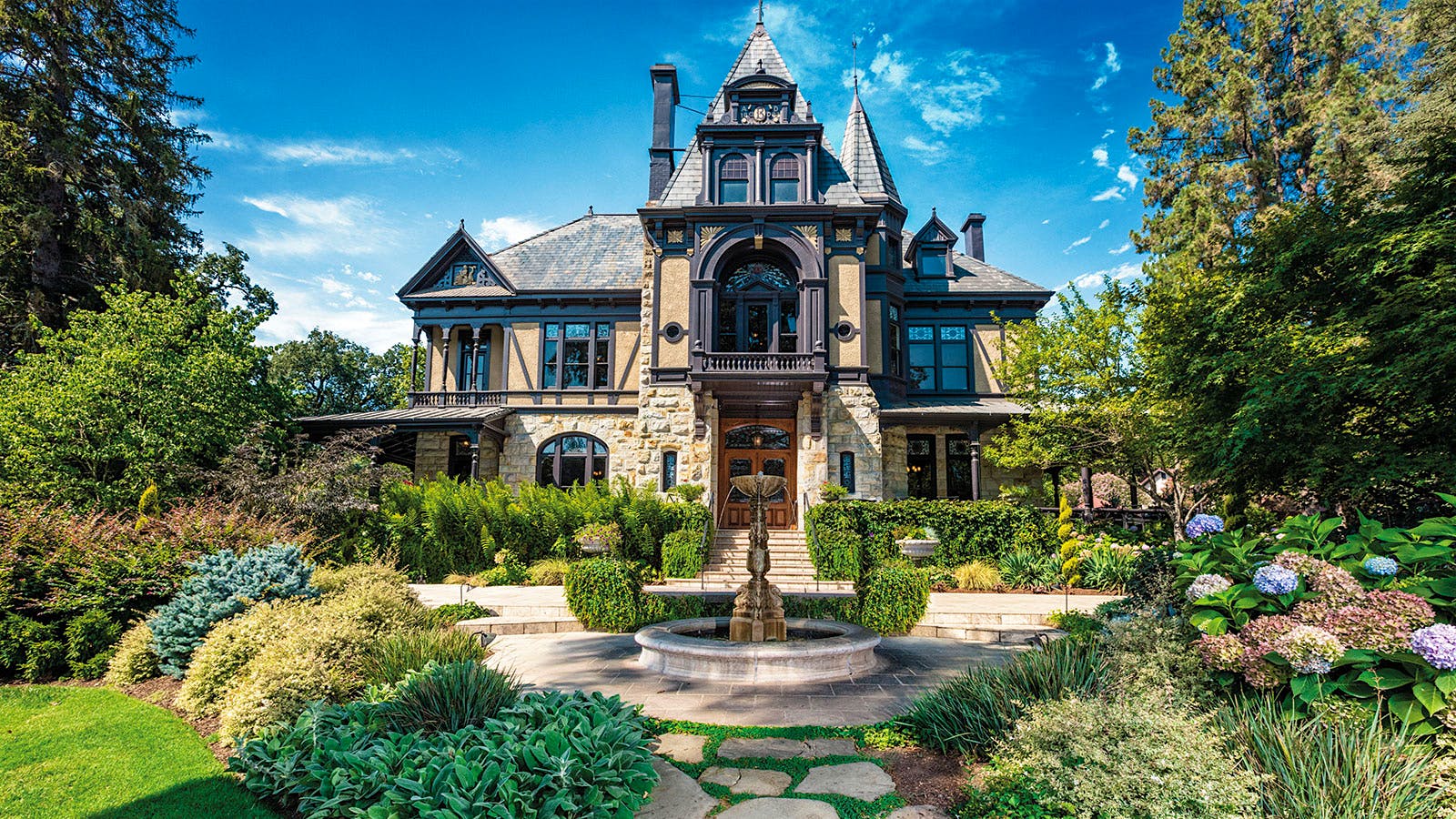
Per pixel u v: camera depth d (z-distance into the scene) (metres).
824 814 4.07
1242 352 10.78
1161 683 4.66
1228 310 11.12
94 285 21.03
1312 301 10.81
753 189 21.14
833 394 20.27
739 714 6.16
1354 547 5.02
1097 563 14.55
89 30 21.39
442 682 5.13
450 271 24.67
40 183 19.95
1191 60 23.94
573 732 4.12
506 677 5.95
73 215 21.09
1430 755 3.62
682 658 7.73
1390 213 9.73
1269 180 21.95
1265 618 4.51
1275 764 3.60
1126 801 3.51
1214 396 11.41
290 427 20.77
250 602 7.65
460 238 24.20
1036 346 17.95
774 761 4.98
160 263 21.55
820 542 16.55
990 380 23.28
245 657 6.37
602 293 23.67
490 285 24.31
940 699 5.41
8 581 7.62
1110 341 16.30
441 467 23.34
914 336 23.72
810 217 20.58
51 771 4.84
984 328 23.61
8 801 4.36
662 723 5.89
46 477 15.08
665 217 20.86
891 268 23.09
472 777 3.65
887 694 6.87
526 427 23.41
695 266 20.55
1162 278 16.44
